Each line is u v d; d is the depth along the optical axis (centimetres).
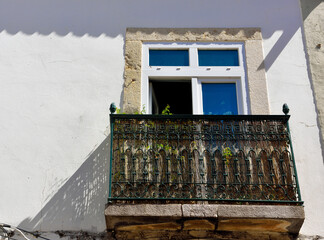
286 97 759
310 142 729
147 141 688
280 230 661
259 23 815
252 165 679
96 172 707
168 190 657
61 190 695
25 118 744
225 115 695
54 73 775
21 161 714
